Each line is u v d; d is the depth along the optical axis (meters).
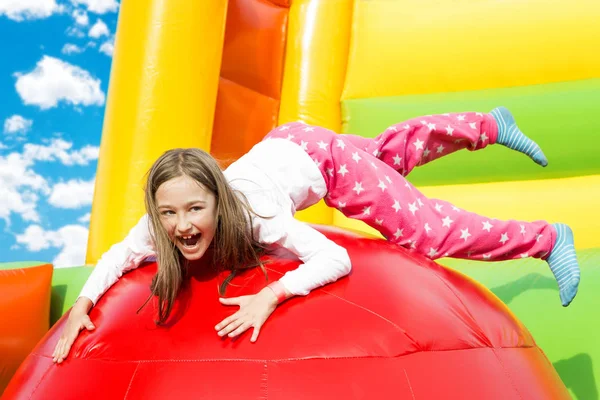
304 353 1.73
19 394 1.89
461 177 3.85
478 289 2.28
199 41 3.48
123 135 3.40
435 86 4.04
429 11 4.16
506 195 3.70
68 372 1.84
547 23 3.92
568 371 2.50
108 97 3.60
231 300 1.88
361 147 2.51
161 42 3.42
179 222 1.86
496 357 1.95
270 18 4.24
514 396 1.85
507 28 3.97
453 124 2.62
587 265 2.80
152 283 2.00
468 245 2.33
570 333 2.58
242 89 4.06
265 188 2.11
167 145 3.38
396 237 2.31
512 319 2.23
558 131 3.73
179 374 1.70
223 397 1.63
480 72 3.98
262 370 1.69
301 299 1.90
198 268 2.06
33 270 3.00
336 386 1.66
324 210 3.89
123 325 1.92
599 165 3.70
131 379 1.72
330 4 4.30
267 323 1.82
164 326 1.87
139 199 3.31
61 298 3.18
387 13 4.27
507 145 2.71
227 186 1.96
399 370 1.74
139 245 2.13
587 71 3.85
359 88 4.15
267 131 4.18
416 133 2.58
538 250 2.38
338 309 1.86
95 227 3.42
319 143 2.27
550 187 3.71
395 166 2.57
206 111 3.52
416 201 2.33
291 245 2.01
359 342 1.77
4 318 2.80
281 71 4.29
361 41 4.26
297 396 1.64
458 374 1.80
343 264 1.97
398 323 1.85
